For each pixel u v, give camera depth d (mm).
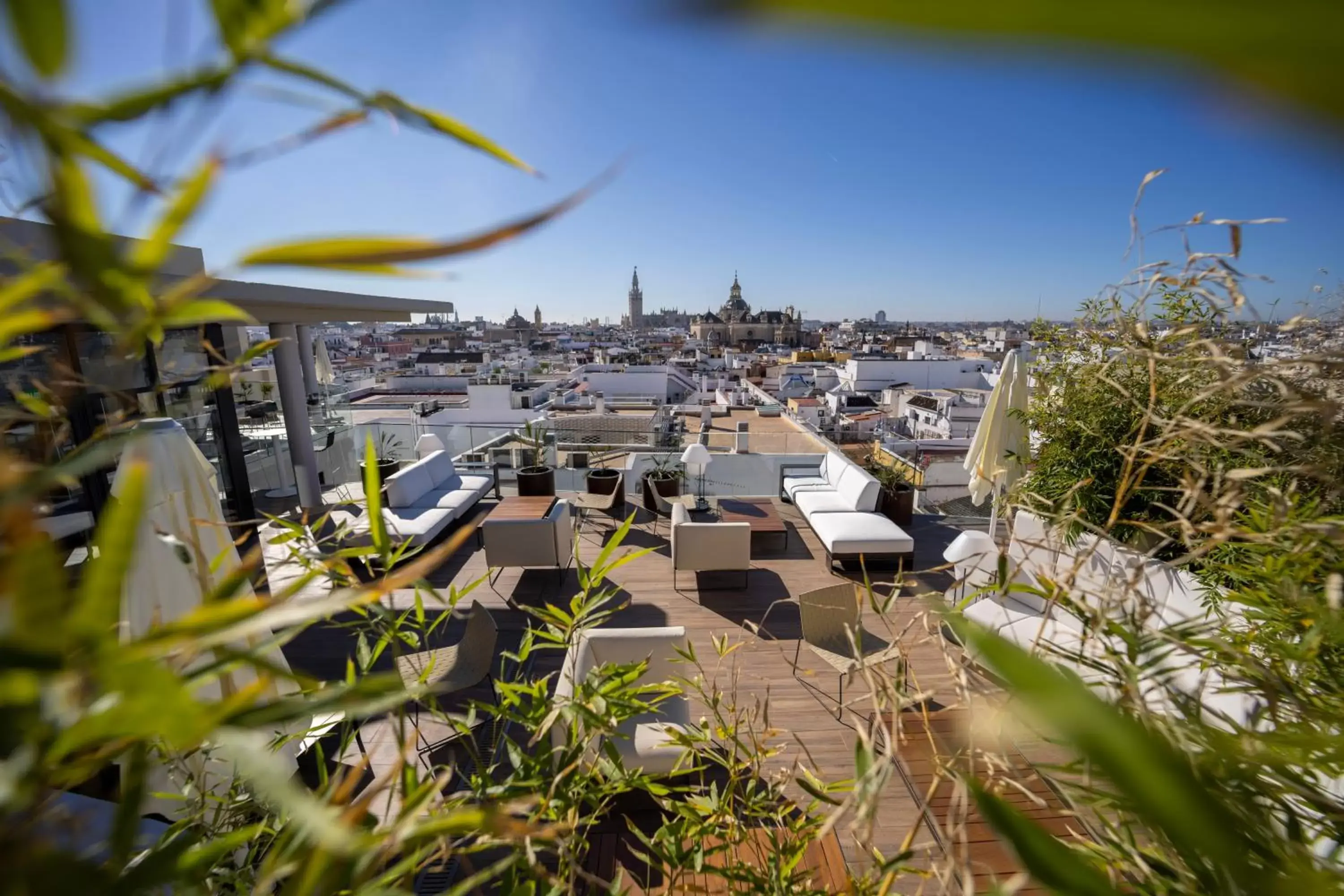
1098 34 113
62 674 434
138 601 2125
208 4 353
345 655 4922
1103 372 1137
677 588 6258
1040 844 493
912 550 6449
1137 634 911
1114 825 814
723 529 6055
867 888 1042
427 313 12000
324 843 532
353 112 421
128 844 596
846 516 7117
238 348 6926
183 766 1273
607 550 1652
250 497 7086
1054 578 1014
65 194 344
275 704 574
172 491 2182
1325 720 703
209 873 1115
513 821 728
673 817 3018
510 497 8180
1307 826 711
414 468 8305
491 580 6441
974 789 503
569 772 1378
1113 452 3525
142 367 5426
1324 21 107
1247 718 866
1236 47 110
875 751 971
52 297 397
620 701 1565
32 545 411
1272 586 1057
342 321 9688
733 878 1400
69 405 713
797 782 1372
